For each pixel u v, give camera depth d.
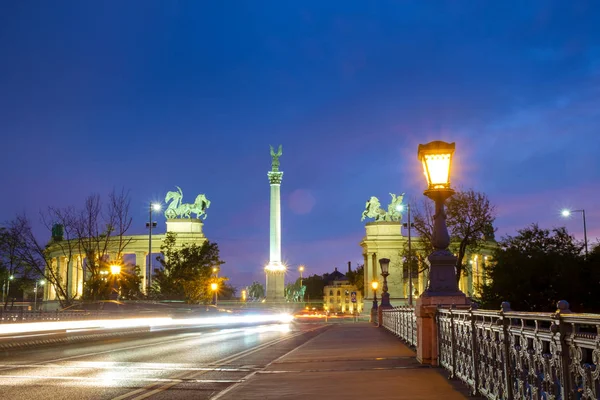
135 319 37.47
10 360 19.38
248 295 197.38
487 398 8.55
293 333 38.06
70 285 108.69
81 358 20.08
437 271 13.52
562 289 31.73
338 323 61.59
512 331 6.90
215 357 20.38
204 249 86.81
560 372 5.41
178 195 118.56
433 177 13.34
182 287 81.88
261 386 11.89
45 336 27.16
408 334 22.36
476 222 44.34
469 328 9.63
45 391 12.12
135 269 84.69
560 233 34.47
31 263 66.56
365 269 117.38
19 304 104.81
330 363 15.88
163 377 14.53
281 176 117.06
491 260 36.34
